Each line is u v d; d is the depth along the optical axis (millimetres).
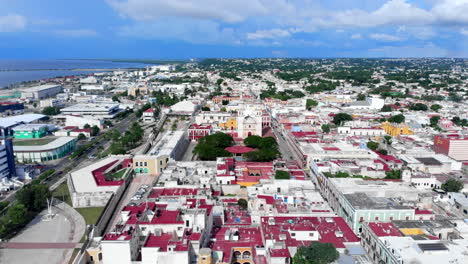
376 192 179375
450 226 141750
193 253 126375
